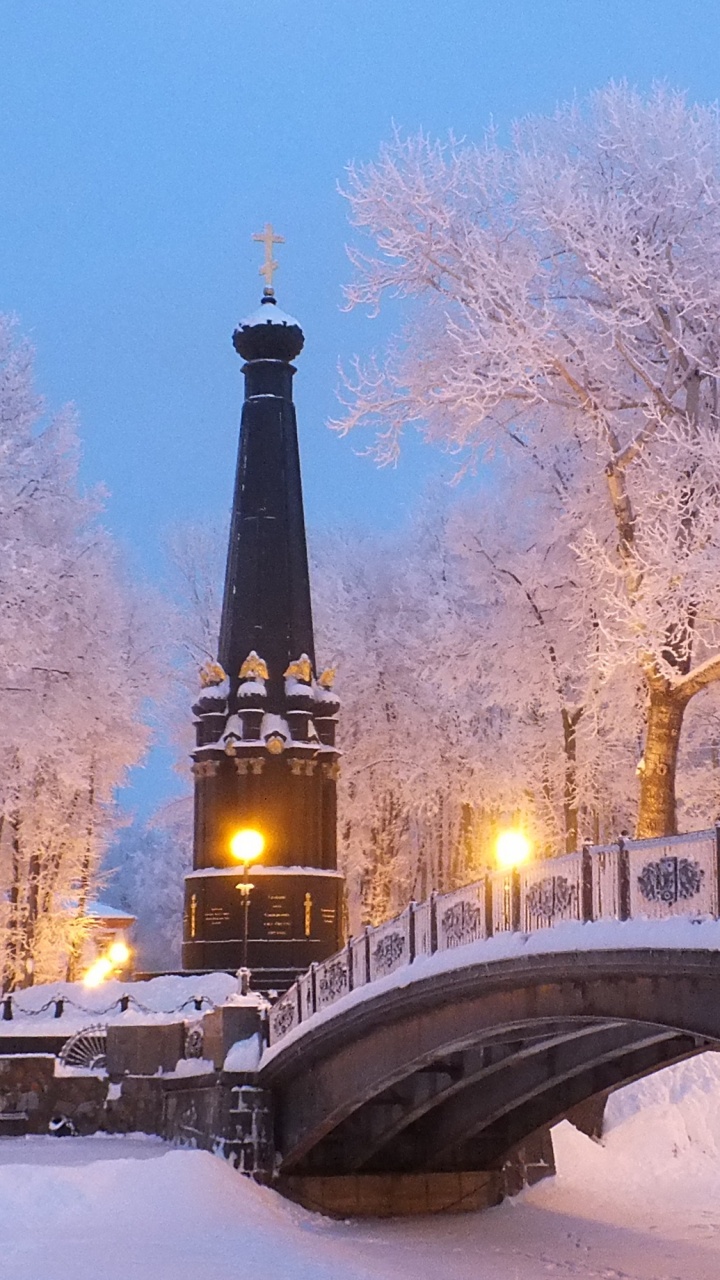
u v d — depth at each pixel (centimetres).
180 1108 2953
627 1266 2197
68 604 4338
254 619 4072
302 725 3981
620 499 3306
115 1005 3525
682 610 3045
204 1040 2903
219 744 3972
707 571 3009
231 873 3862
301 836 3916
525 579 4138
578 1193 2764
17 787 4534
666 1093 3034
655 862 1683
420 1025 2267
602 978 1828
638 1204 2697
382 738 5450
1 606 3778
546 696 4225
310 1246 2178
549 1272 2142
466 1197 2708
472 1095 2605
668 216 3378
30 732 4128
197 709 4053
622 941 1688
